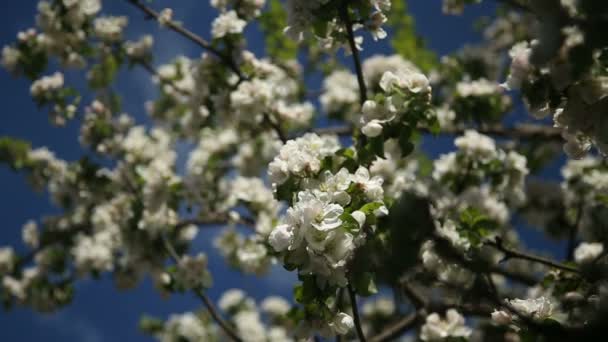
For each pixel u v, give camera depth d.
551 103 2.73
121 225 6.28
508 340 2.76
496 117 6.74
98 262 7.24
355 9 3.76
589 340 1.90
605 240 4.56
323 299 2.66
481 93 6.32
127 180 6.75
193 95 5.75
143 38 7.20
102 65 7.19
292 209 2.57
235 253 7.24
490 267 3.41
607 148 2.80
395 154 4.21
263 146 8.11
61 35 6.72
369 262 2.48
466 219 3.81
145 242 6.16
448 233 3.53
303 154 3.06
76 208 8.43
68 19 6.54
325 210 2.55
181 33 5.66
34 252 8.60
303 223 2.52
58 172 7.93
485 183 5.44
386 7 3.69
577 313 2.77
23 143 8.01
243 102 4.98
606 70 2.65
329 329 2.90
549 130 6.93
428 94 3.42
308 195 2.62
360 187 2.81
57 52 6.84
